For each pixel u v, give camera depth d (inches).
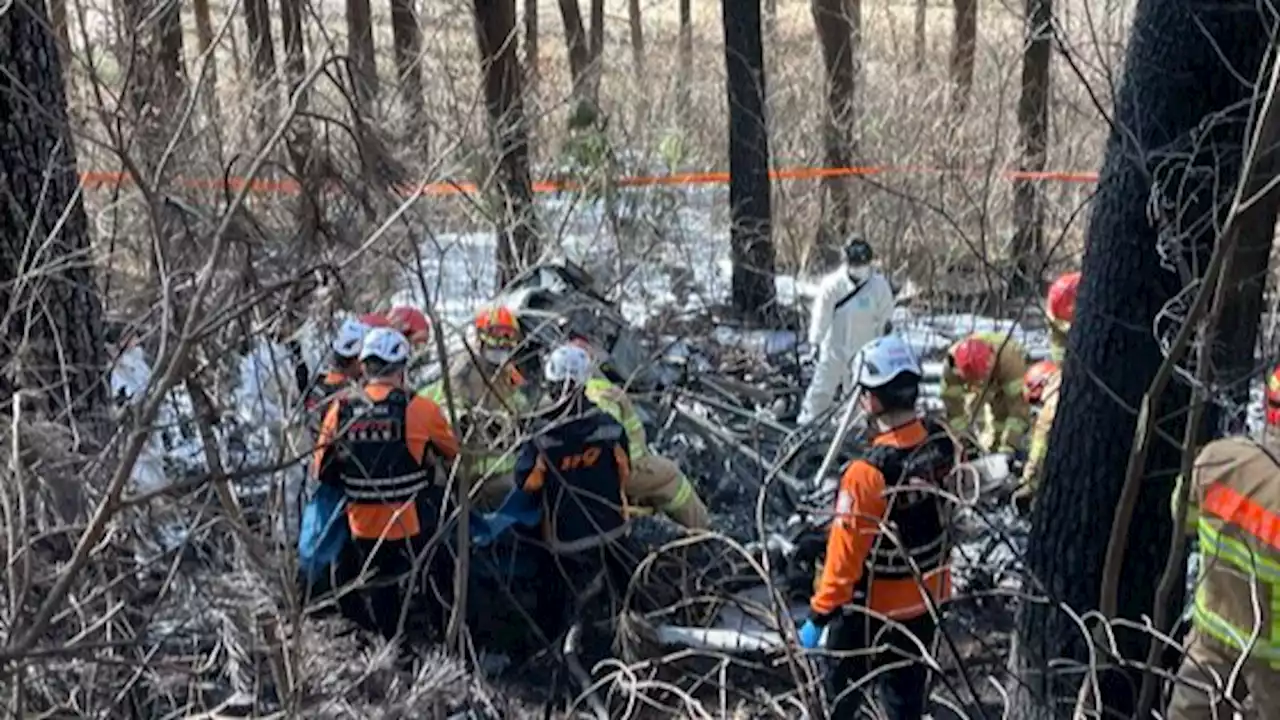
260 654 126.0
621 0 965.2
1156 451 140.7
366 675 130.3
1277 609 133.7
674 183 412.2
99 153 219.5
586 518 198.2
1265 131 105.3
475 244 278.4
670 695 181.0
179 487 84.4
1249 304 137.2
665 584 209.5
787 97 506.9
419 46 355.3
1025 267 356.8
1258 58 129.2
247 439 165.5
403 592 189.9
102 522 81.7
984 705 183.3
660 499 221.1
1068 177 374.6
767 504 247.8
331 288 115.9
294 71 197.8
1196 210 131.2
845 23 456.1
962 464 155.5
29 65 155.4
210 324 85.5
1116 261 138.6
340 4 402.0
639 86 534.9
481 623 199.6
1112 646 121.8
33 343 131.6
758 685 182.2
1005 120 426.0
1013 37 463.5
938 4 713.0
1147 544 143.9
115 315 161.9
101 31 150.6
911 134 442.6
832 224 440.1
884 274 382.3
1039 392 251.4
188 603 120.5
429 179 133.8
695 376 303.0
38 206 140.9
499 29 338.0
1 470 99.1
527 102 396.5
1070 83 426.6
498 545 201.2
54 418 115.1
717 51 769.6
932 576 160.6
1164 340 123.2
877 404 159.0
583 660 195.3
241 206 92.6
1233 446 136.0
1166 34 130.7
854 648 161.8
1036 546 152.4
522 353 212.7
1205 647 139.6
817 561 183.0
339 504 183.0
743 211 402.6
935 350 343.6
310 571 171.3
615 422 202.7
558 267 261.0
